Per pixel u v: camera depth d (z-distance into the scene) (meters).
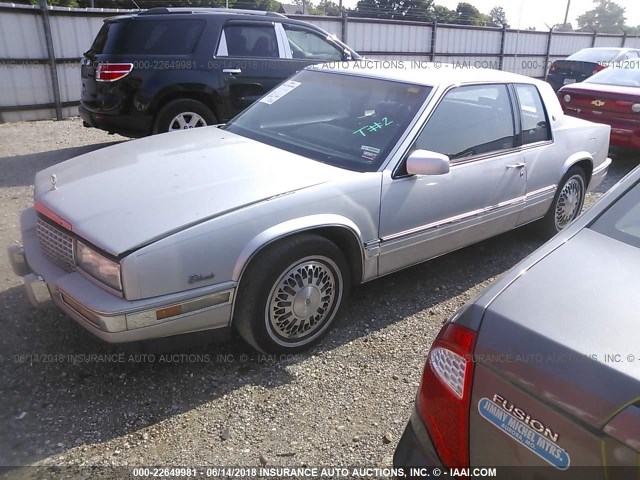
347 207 3.16
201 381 2.96
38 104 10.27
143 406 2.75
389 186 3.36
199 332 2.81
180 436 2.58
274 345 3.08
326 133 3.75
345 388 2.96
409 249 3.61
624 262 1.99
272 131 3.94
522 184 4.37
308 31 7.66
